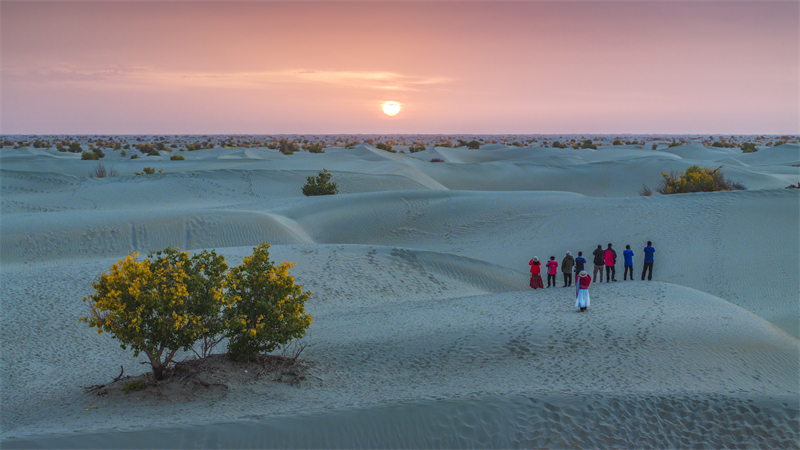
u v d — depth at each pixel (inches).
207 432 281.6
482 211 1226.6
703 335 439.5
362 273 780.0
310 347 471.8
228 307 398.9
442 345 446.3
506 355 413.4
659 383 349.7
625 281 703.1
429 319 552.4
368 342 474.6
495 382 361.7
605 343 424.8
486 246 1034.7
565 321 495.2
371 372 402.6
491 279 836.0
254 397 348.8
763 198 1000.9
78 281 676.7
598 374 366.6
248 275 407.5
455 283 805.2
